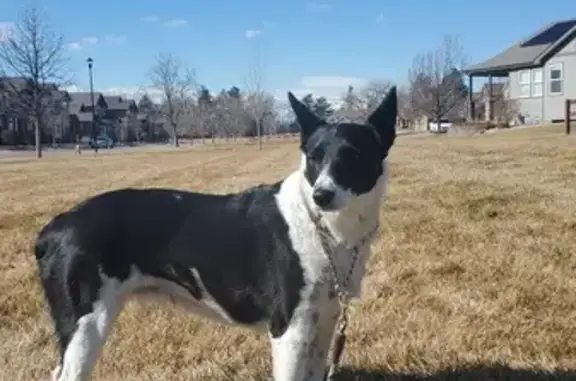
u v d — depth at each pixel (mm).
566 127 12562
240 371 2000
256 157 14031
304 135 1626
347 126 1563
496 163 7801
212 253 1602
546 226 3822
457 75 27219
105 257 1608
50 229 1670
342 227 1530
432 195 5125
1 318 2525
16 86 28531
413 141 15133
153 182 8328
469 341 2129
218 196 1707
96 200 1685
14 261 3498
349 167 1516
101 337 1607
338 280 1549
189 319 2402
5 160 17969
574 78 17891
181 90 33031
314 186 1495
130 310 2486
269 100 30656
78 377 1585
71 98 41156
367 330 2236
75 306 1604
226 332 2289
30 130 34375
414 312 2400
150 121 43594
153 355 2119
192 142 36062
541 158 8070
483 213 4305
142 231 1634
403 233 3738
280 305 1548
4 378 1979
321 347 1604
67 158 18750
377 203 1590
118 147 32781
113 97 48688
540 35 19703
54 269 1627
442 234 3713
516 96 19594
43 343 2252
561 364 1962
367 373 1959
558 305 2436
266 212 1586
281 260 1538
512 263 3008
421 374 1934
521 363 1977
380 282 2783
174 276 1650
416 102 27203
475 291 2635
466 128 18453
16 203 6359
